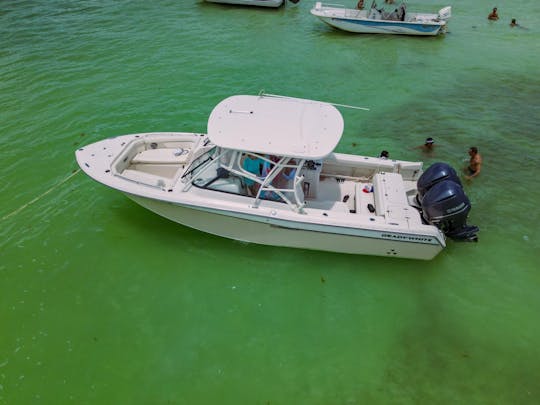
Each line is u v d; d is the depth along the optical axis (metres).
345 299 6.17
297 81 13.45
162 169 7.50
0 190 7.85
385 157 7.54
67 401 4.82
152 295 6.13
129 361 5.27
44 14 18.02
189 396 4.93
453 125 11.12
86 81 12.35
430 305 6.09
